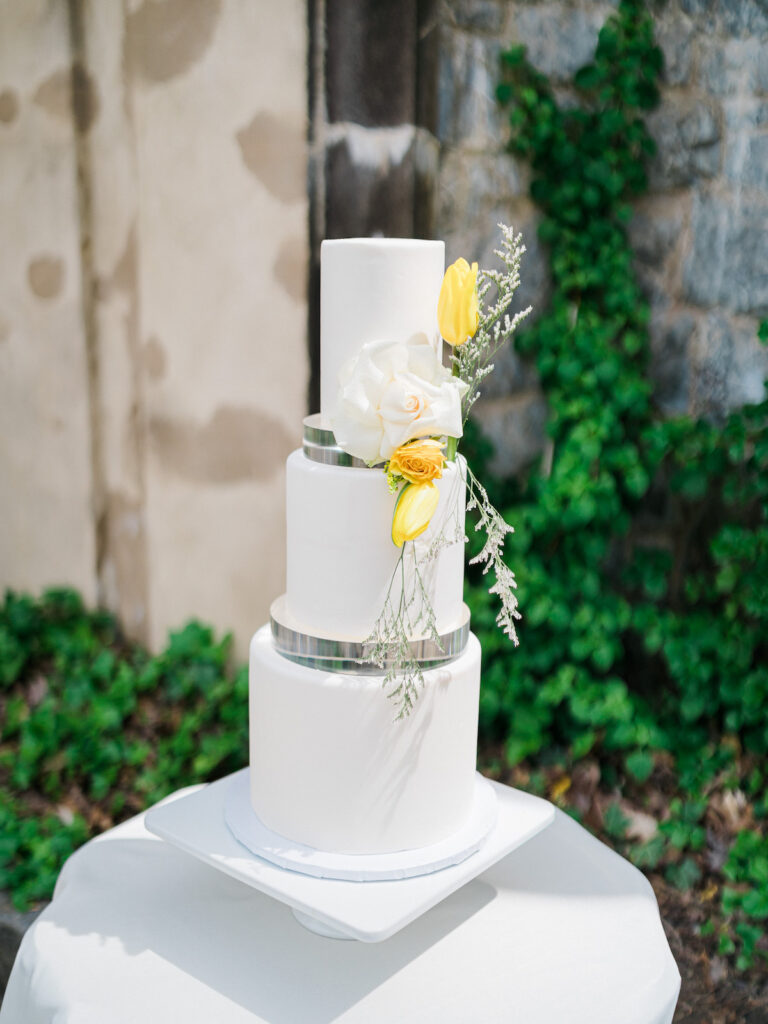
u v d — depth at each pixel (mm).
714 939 2398
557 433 2863
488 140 2674
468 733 1417
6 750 2914
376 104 2475
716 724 2939
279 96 2521
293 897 1276
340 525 1300
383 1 2402
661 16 2646
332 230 2553
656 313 2838
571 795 2732
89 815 2652
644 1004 1335
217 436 2883
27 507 3430
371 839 1357
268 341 2717
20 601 3387
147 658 3182
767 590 2779
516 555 2859
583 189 2744
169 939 1437
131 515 3178
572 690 2854
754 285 2762
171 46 2660
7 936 2328
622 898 1570
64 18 2863
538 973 1377
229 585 2988
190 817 1489
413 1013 1290
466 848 1384
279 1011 1288
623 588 3027
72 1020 1269
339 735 1320
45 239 3113
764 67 2639
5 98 3068
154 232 2840
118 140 2861
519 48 2643
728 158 2709
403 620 1329
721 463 2811
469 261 2729
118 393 3098
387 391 1224
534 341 2840
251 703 1447
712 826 2668
